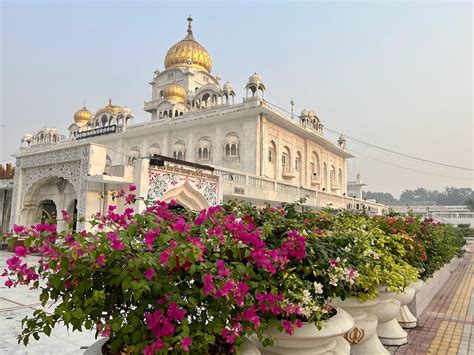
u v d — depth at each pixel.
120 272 2.18
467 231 39.31
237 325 2.44
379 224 6.29
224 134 27.00
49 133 39.53
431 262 7.42
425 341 5.28
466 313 7.00
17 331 5.60
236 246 2.71
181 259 2.16
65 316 2.09
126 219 2.65
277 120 27.23
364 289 4.04
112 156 32.19
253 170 24.91
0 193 20.52
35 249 2.15
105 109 37.09
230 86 31.06
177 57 38.19
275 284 2.86
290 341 3.02
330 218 5.13
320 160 33.88
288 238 3.23
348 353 3.28
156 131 30.17
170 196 12.15
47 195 16.09
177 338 2.10
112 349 2.33
